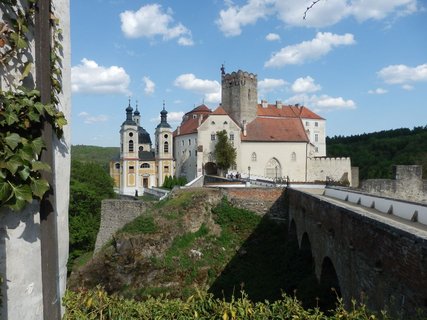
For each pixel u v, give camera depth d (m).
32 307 3.58
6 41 3.31
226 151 59.88
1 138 3.15
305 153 66.38
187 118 79.38
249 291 22.02
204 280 25.41
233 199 30.03
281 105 80.69
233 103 68.44
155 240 27.62
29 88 3.63
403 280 7.13
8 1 3.29
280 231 28.64
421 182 23.05
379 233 8.40
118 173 74.62
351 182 68.06
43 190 3.40
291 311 5.44
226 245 28.00
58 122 3.85
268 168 64.38
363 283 9.52
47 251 3.73
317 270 16.27
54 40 4.09
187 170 68.44
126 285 26.31
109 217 36.69
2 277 3.25
